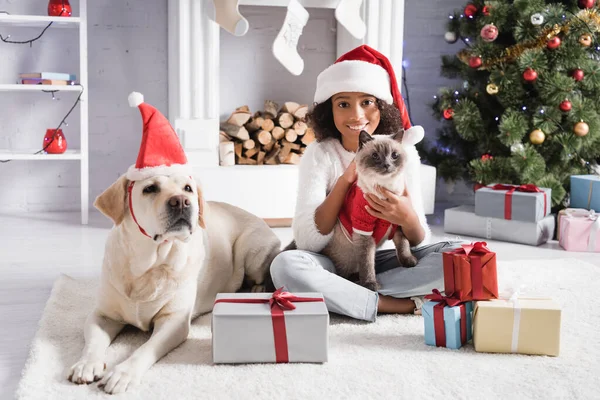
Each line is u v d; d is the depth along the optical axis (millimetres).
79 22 3910
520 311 1944
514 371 1838
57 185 4359
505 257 3352
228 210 2598
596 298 2549
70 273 2883
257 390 1686
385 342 2059
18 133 4254
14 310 2377
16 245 3396
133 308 1969
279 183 3922
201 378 1757
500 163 3969
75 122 4332
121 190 1924
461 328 2020
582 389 1720
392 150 2057
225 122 4148
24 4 4145
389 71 2512
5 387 1729
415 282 2258
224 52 4391
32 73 4012
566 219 3561
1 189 4281
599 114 3926
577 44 3846
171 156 1946
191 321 2268
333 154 2453
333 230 2340
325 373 1800
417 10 4727
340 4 3740
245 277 2580
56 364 1832
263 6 4402
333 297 2180
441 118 4457
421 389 1704
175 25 3871
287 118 4188
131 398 1628
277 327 1846
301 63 3482
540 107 3855
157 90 4414
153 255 1909
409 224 2174
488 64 4004
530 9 3818
